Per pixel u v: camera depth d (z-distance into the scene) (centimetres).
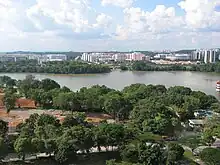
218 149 12788
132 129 14362
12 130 15500
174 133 16450
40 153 12525
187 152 13600
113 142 13000
